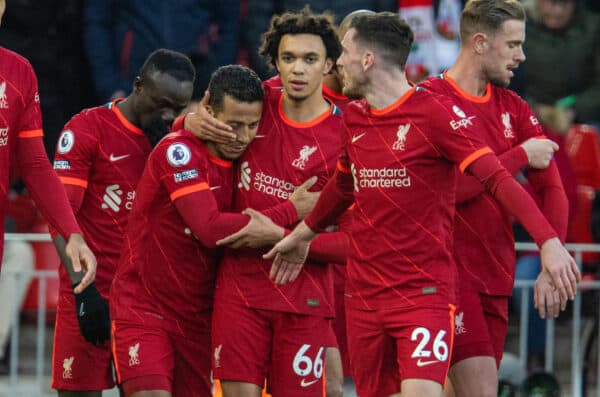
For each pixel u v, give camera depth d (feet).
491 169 65.31
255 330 72.18
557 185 76.23
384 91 68.18
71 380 79.71
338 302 82.99
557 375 104.17
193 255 72.69
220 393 80.18
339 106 82.69
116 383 80.64
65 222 67.92
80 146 77.77
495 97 76.02
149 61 77.71
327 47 72.79
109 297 76.89
